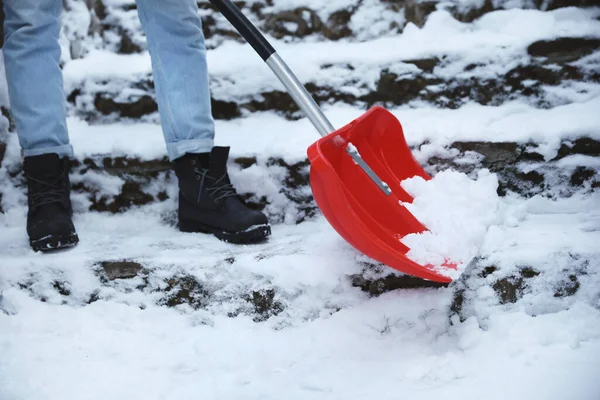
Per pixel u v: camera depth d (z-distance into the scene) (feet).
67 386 4.70
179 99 6.30
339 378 4.70
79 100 7.54
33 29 6.30
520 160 6.48
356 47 7.54
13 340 5.30
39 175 6.26
